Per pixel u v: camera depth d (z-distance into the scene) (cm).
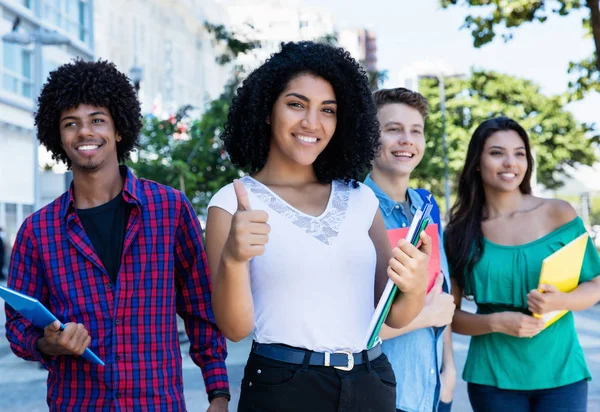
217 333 320
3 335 1222
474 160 395
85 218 301
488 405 382
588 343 1057
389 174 367
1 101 2156
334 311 253
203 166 1337
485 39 973
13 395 793
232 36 1508
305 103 264
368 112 280
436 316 338
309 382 249
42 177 1800
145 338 293
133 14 3178
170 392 294
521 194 399
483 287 388
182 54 3772
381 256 278
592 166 3541
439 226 369
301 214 260
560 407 372
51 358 290
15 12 2152
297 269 252
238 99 279
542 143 3484
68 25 2508
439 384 348
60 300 293
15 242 300
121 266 294
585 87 1066
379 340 268
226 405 316
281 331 252
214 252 260
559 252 360
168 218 304
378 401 257
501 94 3416
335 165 278
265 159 277
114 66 316
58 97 303
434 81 3419
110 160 307
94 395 287
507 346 377
